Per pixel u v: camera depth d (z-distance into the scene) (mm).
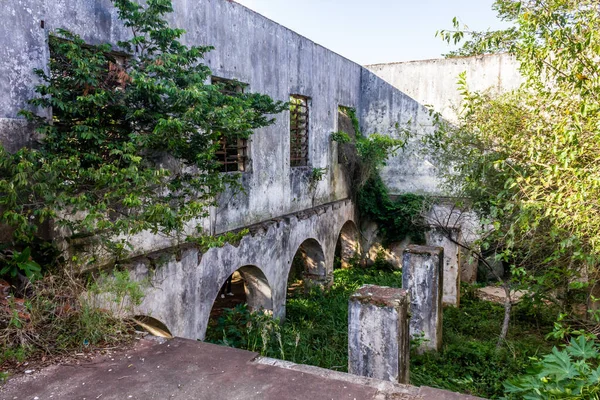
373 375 4227
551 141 4387
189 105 4516
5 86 3973
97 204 3814
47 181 3523
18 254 3523
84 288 3469
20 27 4090
